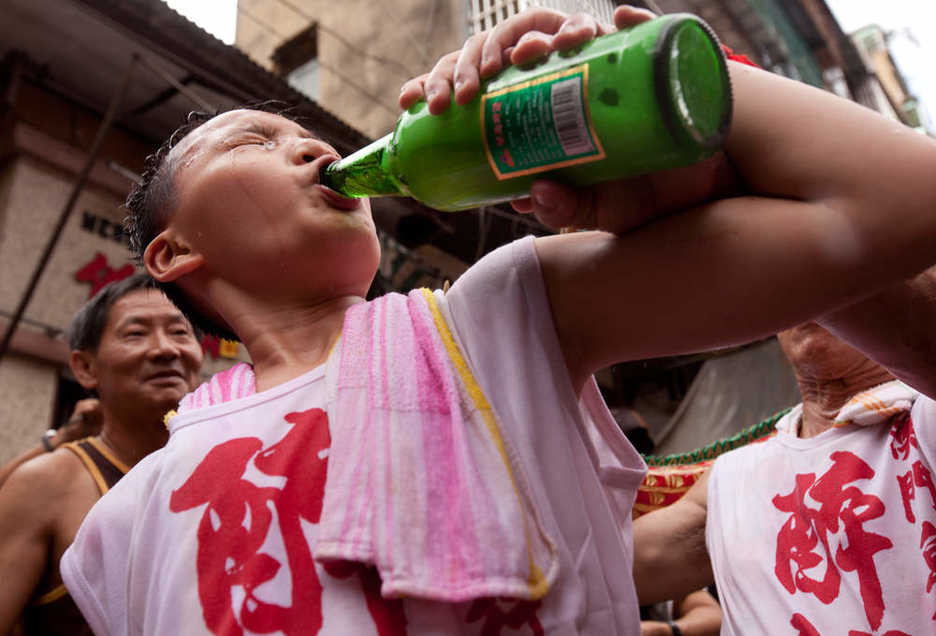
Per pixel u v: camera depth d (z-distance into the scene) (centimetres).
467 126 70
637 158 61
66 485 157
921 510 111
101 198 602
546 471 71
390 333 78
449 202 78
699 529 149
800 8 999
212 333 113
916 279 74
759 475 140
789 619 119
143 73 565
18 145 556
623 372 831
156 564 73
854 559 115
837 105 65
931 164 59
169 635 67
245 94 570
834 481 124
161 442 177
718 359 737
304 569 65
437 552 63
